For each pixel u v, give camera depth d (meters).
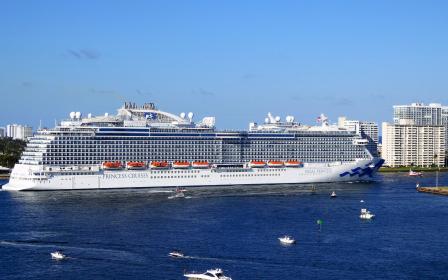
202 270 183.12
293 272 182.88
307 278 177.50
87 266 187.12
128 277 176.88
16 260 193.12
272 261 194.00
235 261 193.62
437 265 191.50
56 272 181.00
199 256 198.75
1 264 188.62
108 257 196.88
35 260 193.25
